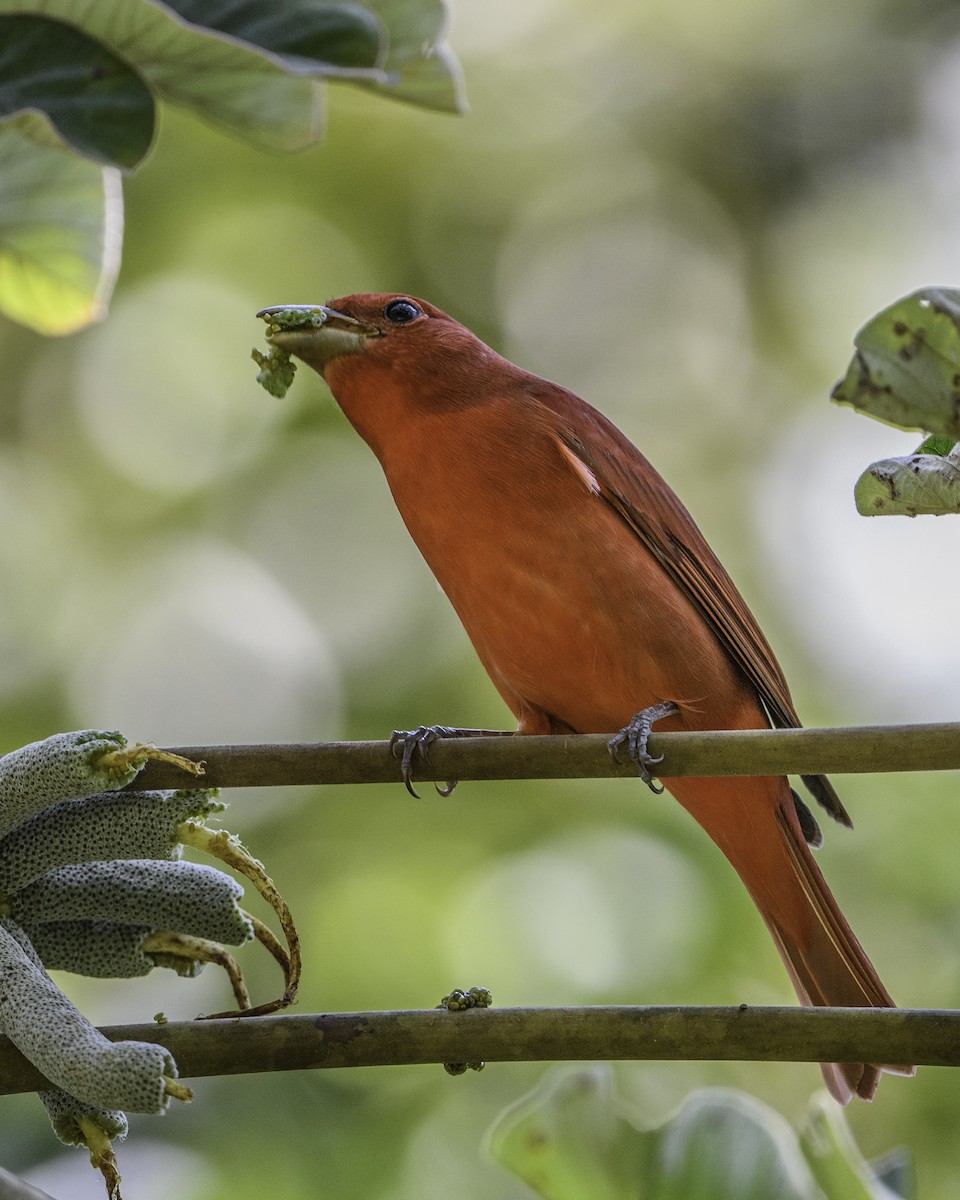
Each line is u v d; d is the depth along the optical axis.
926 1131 9.40
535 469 7.29
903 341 4.29
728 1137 4.96
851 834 11.30
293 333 7.73
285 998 4.35
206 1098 9.84
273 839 12.09
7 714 13.51
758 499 15.38
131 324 14.84
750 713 7.86
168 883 4.44
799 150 16.61
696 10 17.06
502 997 11.01
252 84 5.83
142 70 5.67
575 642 7.28
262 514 14.51
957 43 16.69
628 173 16.48
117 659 13.83
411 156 15.83
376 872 11.91
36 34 5.47
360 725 13.62
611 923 11.11
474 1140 9.77
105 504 14.52
